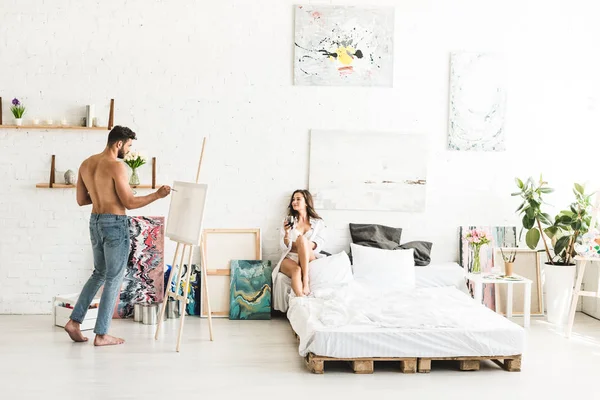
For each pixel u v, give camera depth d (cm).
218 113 675
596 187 703
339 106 683
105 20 662
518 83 695
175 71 670
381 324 491
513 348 488
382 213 692
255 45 675
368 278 642
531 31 693
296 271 625
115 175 538
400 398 432
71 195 664
